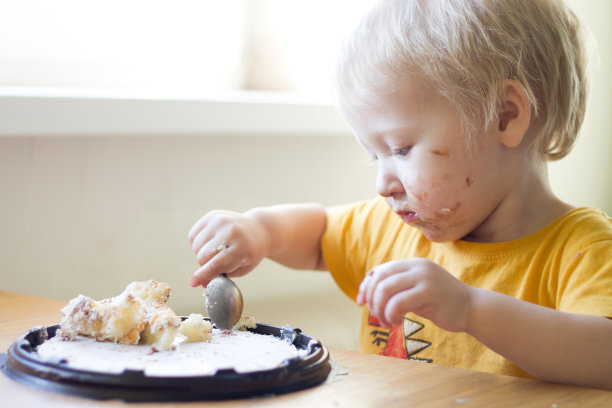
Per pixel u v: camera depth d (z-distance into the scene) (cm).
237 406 49
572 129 91
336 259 110
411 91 80
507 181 86
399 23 84
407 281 66
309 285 159
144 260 128
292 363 54
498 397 54
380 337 98
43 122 106
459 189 82
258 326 68
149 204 127
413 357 92
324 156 158
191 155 133
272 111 138
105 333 60
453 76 80
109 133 114
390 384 56
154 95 130
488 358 86
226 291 71
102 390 49
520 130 83
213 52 160
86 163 118
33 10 128
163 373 52
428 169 81
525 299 86
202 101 126
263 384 52
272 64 173
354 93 84
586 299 76
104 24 140
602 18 183
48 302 82
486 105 81
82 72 137
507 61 82
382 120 82
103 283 122
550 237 87
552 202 90
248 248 94
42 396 49
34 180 111
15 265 110
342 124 154
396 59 81
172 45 152
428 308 66
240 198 142
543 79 84
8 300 83
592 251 81
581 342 68
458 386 57
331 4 175
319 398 52
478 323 67
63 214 115
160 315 60
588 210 88
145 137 125
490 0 84
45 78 131
